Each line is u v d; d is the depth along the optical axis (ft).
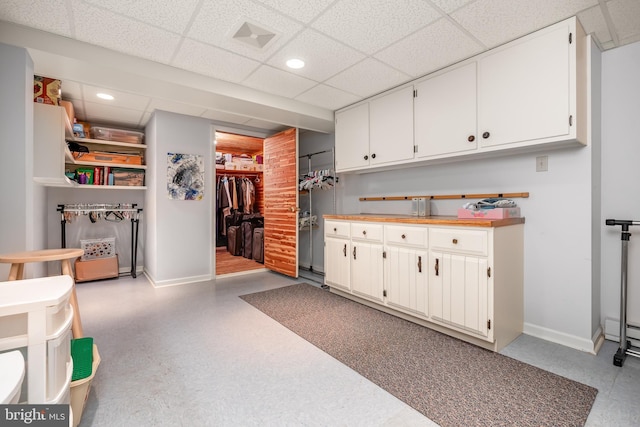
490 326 6.57
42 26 6.27
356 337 7.51
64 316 3.84
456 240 7.11
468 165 8.89
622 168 7.01
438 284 7.51
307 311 9.35
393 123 9.66
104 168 12.95
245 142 19.62
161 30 6.48
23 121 6.28
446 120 8.23
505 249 6.94
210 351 6.82
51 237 12.86
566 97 6.18
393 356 6.55
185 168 12.86
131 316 8.93
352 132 11.16
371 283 9.34
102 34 6.60
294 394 5.28
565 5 5.72
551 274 7.32
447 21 6.24
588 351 6.73
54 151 7.28
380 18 6.12
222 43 7.02
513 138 6.95
